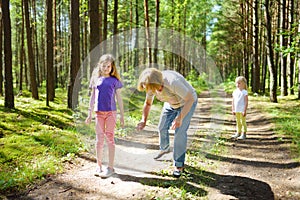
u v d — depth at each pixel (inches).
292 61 604.1
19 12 935.7
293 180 169.0
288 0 579.2
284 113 379.6
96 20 358.9
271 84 502.9
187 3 810.2
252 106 465.7
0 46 508.4
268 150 230.2
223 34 973.2
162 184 159.5
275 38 746.2
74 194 147.5
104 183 161.6
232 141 260.8
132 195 145.8
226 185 161.9
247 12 773.9
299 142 237.3
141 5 800.3
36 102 446.0
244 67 866.1
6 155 198.8
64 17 1029.2
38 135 250.1
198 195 147.1
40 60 951.6
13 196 144.6
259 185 162.7
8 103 355.3
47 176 169.2
